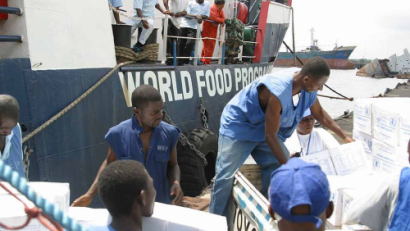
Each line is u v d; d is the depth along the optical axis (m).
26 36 3.83
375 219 2.10
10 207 1.75
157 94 2.72
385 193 2.05
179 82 5.86
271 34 8.41
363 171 3.10
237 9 8.55
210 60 7.29
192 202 5.13
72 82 4.32
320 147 3.61
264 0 8.87
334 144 3.58
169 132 2.93
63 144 4.28
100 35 4.64
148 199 1.81
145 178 1.75
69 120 4.33
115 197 1.67
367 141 3.38
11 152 2.54
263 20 8.07
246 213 2.94
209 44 6.95
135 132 2.82
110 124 4.85
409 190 1.93
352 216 2.19
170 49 6.55
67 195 1.94
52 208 1.01
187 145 5.61
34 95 3.95
